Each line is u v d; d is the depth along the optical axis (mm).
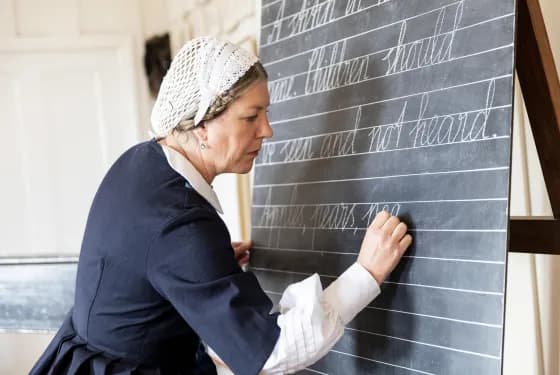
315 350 1086
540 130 1168
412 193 1224
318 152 1481
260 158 1677
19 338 3371
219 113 1184
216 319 1062
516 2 1070
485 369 1061
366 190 1334
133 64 3377
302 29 1575
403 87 1270
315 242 1467
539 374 1576
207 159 1239
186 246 1089
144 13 3455
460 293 1112
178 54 1223
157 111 1247
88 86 3361
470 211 1106
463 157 1128
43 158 3314
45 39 3281
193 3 3137
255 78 1194
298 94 1563
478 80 1116
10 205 3301
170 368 1253
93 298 1214
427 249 1184
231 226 2857
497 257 1054
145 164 1222
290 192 1562
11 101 3279
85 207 3373
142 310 1181
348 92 1409
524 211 1594
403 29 1286
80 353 1220
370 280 1179
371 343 1298
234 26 2816
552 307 1543
